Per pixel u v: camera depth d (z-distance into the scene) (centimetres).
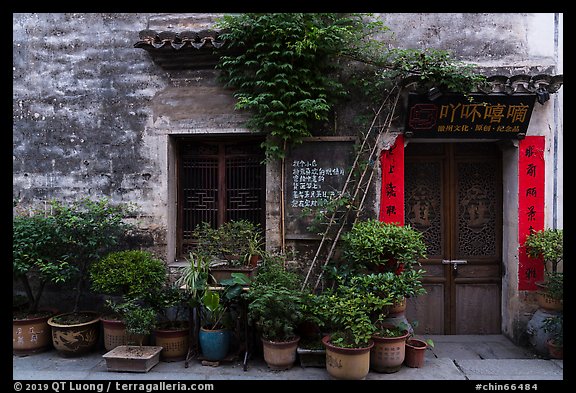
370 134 584
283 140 587
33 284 628
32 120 630
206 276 524
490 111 553
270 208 595
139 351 516
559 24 575
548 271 572
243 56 562
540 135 574
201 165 630
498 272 628
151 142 611
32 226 550
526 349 571
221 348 512
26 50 633
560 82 542
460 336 621
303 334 529
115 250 611
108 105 620
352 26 571
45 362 534
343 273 549
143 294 527
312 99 576
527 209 575
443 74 521
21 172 631
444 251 630
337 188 588
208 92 602
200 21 618
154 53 592
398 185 583
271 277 519
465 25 585
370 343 473
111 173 617
